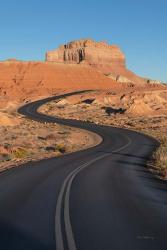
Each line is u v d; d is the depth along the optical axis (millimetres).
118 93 164625
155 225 11852
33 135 64000
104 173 26156
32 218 12500
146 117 110375
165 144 53156
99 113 124875
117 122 102438
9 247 9297
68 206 14594
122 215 13219
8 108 141375
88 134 74250
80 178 23188
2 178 22078
